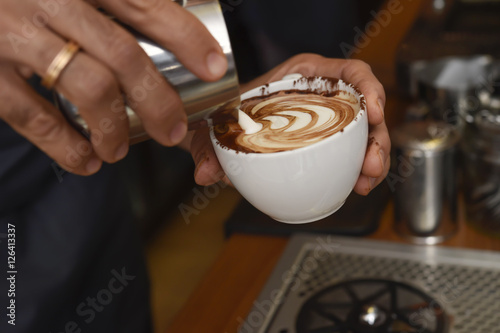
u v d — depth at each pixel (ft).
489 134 2.52
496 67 3.09
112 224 2.85
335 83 2.01
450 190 2.65
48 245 2.61
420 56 3.71
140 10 1.64
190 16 1.67
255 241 2.80
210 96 1.78
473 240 2.67
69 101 1.69
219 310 2.48
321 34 4.96
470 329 2.21
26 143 2.50
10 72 1.67
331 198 1.86
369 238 2.73
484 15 4.68
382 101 2.04
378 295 2.34
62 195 2.65
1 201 2.49
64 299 2.64
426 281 2.42
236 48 4.73
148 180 5.86
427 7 4.74
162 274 5.35
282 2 4.60
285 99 2.07
